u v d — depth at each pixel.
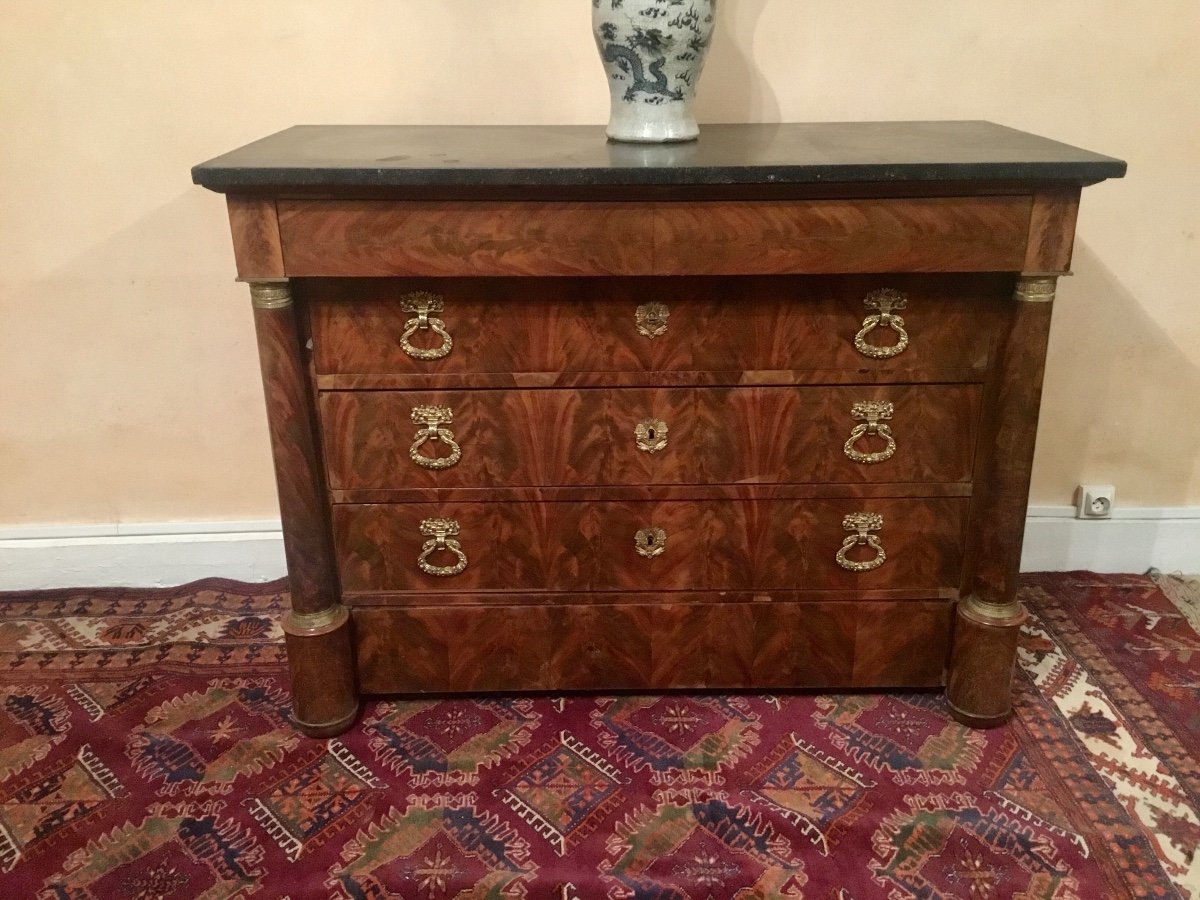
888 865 1.26
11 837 1.32
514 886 1.24
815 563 1.51
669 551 1.50
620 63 1.45
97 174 1.76
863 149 1.37
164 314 1.85
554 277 1.36
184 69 1.72
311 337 1.39
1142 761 1.46
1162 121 1.76
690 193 1.27
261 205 1.27
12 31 1.67
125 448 1.94
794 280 1.36
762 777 1.42
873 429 1.43
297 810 1.37
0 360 1.86
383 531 1.49
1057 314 1.88
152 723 1.56
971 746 1.49
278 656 1.74
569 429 1.44
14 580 1.98
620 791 1.40
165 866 1.27
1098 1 1.69
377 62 1.73
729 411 1.43
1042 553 2.00
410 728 1.54
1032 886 1.23
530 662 1.56
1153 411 1.94
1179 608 1.87
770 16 1.71
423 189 1.27
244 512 2.00
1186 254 1.83
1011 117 1.77
